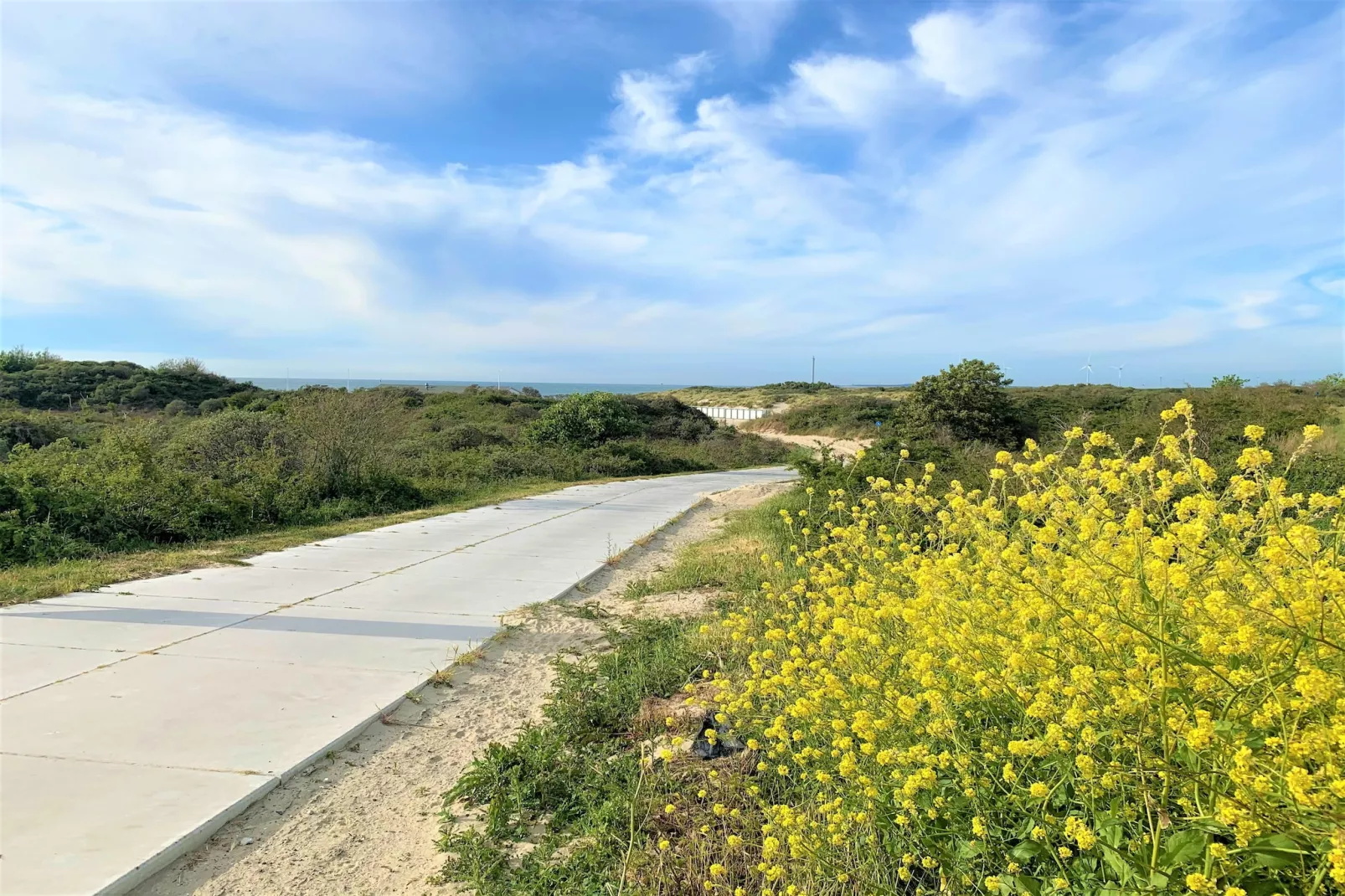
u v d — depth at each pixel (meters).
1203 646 2.05
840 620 3.14
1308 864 1.85
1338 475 8.73
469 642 5.52
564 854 2.96
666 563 9.23
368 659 5.07
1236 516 2.52
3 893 2.54
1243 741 1.96
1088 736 2.10
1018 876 2.14
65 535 8.23
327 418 13.41
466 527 11.20
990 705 2.73
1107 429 14.39
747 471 29.06
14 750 3.54
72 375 34.16
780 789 3.17
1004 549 3.26
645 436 35.03
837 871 2.38
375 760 3.77
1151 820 2.03
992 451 13.34
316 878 2.83
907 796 2.38
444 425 30.11
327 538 9.78
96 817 3.03
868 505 5.73
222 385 37.91
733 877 2.68
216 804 3.18
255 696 4.34
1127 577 2.39
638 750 3.78
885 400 56.12
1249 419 16.27
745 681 3.81
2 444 16.95
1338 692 1.84
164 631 5.43
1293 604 1.94
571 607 6.68
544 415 31.50
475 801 3.38
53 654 4.84
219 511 9.95
